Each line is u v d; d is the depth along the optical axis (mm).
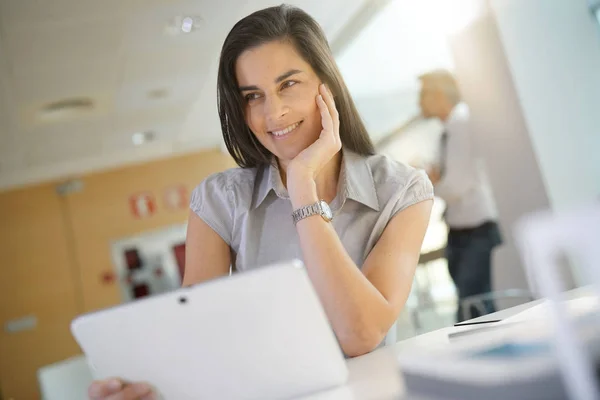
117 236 8023
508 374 642
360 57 5332
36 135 6113
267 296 914
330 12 4746
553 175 3756
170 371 945
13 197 7891
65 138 6465
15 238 7844
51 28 4125
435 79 4223
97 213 8023
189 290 911
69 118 5863
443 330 1312
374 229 1462
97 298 7918
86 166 7785
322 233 1243
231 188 1563
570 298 1207
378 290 1312
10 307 7758
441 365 727
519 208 3910
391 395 793
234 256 1591
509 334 887
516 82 3818
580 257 571
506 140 3920
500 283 4031
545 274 607
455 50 4160
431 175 4254
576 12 3895
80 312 7875
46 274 7867
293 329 932
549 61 3861
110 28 4324
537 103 3814
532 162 3795
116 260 7988
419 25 4559
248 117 1497
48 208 7941
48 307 7824
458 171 4133
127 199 8070
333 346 954
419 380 768
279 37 1433
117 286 7965
